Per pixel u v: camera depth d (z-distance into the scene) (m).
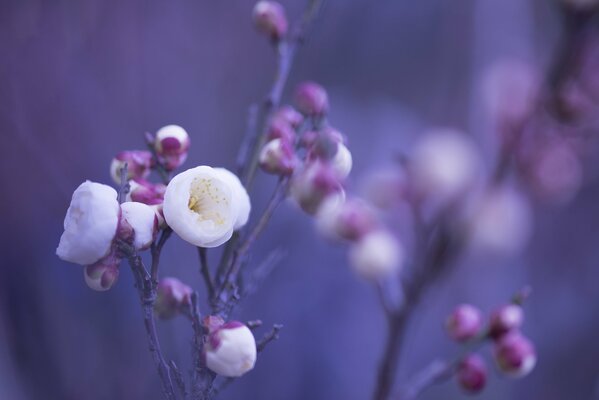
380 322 1.06
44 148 0.81
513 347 0.65
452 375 0.67
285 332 0.94
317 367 0.97
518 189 0.84
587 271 1.21
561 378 1.11
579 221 1.23
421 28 1.40
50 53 0.84
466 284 1.09
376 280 0.70
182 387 0.56
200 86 1.01
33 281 0.75
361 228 0.70
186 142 0.59
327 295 1.03
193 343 0.57
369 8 1.34
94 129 0.86
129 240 0.55
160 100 0.95
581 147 0.85
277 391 0.90
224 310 0.58
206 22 1.06
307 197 0.59
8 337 0.73
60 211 0.78
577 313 1.17
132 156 0.58
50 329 0.74
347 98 1.29
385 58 1.35
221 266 0.59
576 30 0.73
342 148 0.60
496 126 0.79
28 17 0.83
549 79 0.73
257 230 0.59
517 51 1.12
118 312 0.75
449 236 0.72
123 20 0.91
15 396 0.71
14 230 0.77
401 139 1.27
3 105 0.79
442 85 1.36
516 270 1.15
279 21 0.64
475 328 0.66
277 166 0.59
